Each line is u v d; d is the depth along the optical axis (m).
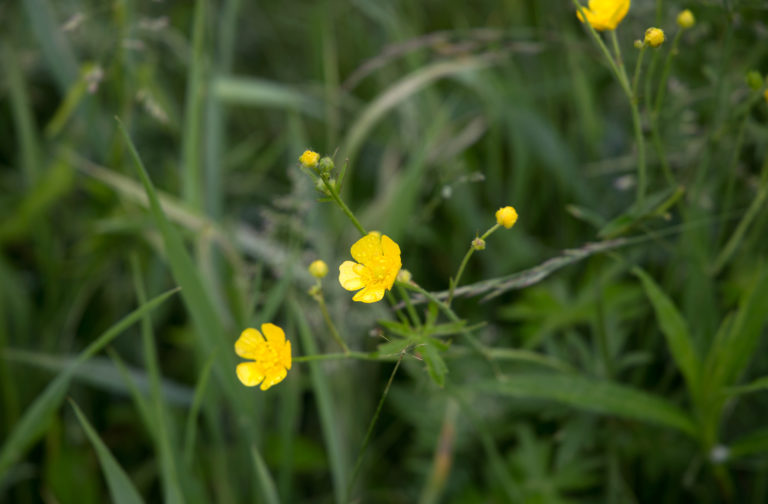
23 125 0.89
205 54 0.89
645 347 0.83
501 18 0.99
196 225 0.83
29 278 0.93
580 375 0.77
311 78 1.08
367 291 0.68
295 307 0.77
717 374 0.74
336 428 0.79
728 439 0.81
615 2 0.70
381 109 0.87
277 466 0.83
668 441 0.81
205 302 0.73
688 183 0.80
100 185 0.89
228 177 0.98
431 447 0.82
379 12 0.92
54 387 0.74
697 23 0.83
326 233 0.86
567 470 0.79
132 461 0.87
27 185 0.92
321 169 0.66
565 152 0.89
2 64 0.95
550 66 0.95
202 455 0.84
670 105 0.85
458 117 0.97
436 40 0.82
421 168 0.83
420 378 0.81
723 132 0.76
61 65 0.90
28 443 0.78
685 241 0.79
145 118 0.95
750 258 0.81
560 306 0.82
